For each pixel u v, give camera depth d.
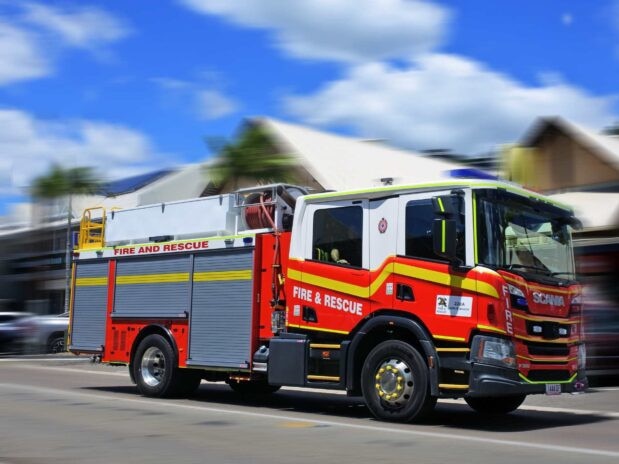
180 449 7.79
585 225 12.55
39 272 43.97
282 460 7.20
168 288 12.65
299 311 10.73
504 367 8.95
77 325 14.20
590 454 7.66
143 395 13.07
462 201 9.36
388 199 10.02
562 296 9.99
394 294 9.76
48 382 16.16
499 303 8.99
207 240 12.11
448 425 9.85
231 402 12.49
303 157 32.22
